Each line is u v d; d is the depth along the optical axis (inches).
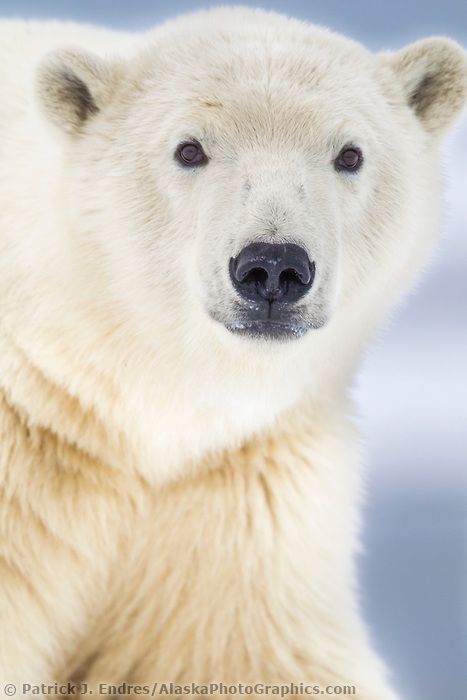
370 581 524.4
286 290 365.1
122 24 526.0
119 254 394.3
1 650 397.7
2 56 430.9
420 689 471.2
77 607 415.2
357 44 425.7
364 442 446.3
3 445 402.9
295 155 380.5
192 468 413.7
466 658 485.7
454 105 423.5
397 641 494.9
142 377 400.5
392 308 420.8
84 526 409.7
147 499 415.5
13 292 398.3
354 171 392.8
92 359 398.0
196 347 393.4
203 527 417.4
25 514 403.2
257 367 392.5
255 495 418.3
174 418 404.2
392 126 409.1
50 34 446.3
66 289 394.9
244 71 392.8
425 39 424.2
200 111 387.5
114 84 407.2
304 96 388.8
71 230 395.5
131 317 395.5
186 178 388.8
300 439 420.8
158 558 418.3
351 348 413.4
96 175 398.3
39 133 411.2
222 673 413.7
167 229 390.9
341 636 419.2
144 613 421.1
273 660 412.8
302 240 362.9
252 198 369.7
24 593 403.2
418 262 417.7
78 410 402.9
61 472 407.2
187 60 402.6
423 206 413.1
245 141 383.2
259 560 417.7
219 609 416.2
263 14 432.5
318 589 420.8
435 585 524.7
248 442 415.5
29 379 400.5
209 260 373.1
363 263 398.6
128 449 407.8
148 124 397.4
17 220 400.8
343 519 427.2
